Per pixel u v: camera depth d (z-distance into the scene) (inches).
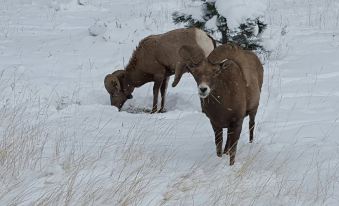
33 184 909.2
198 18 1897.1
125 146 1163.3
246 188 935.7
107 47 2289.6
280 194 916.6
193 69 1037.8
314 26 2559.1
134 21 2481.5
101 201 840.3
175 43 1684.3
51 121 1378.0
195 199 887.1
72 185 860.0
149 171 997.2
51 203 818.2
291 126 1359.5
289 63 1968.5
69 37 2469.2
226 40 1875.0
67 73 1964.8
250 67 1187.3
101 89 1814.7
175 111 1519.4
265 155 1146.7
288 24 2608.3
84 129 1312.7
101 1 3385.8
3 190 876.0
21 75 1863.9
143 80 1748.3
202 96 1018.7
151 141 1233.4
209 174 1016.9
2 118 1275.8
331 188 947.3
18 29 2637.8
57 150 1075.3
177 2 3174.2
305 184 973.2
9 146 993.5
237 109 1094.4
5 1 3363.7
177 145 1216.8
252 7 1856.5
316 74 1814.7
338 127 1321.4
